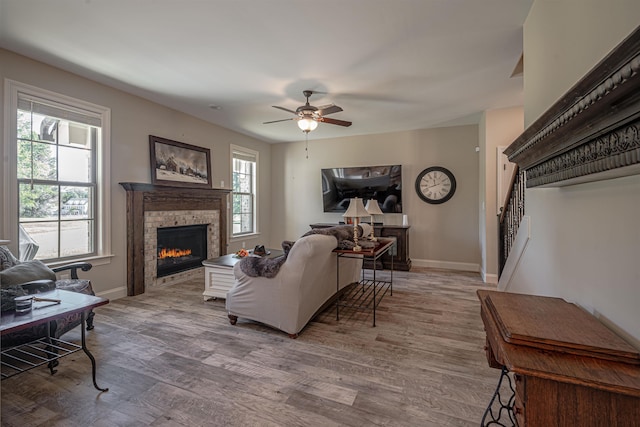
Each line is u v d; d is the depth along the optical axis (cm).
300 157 688
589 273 124
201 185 505
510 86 369
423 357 237
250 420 168
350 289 415
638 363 85
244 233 637
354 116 493
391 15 233
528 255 205
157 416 171
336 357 237
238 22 242
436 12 229
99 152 363
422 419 169
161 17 236
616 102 74
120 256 384
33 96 302
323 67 320
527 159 160
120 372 215
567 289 145
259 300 283
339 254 319
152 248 420
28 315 169
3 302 178
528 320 111
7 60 285
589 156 94
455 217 558
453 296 393
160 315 325
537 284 188
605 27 108
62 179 333
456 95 397
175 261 468
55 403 182
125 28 250
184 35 261
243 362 229
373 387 198
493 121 454
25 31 254
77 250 348
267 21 241
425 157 577
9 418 169
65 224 337
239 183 626
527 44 226
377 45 276
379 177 599
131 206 388
